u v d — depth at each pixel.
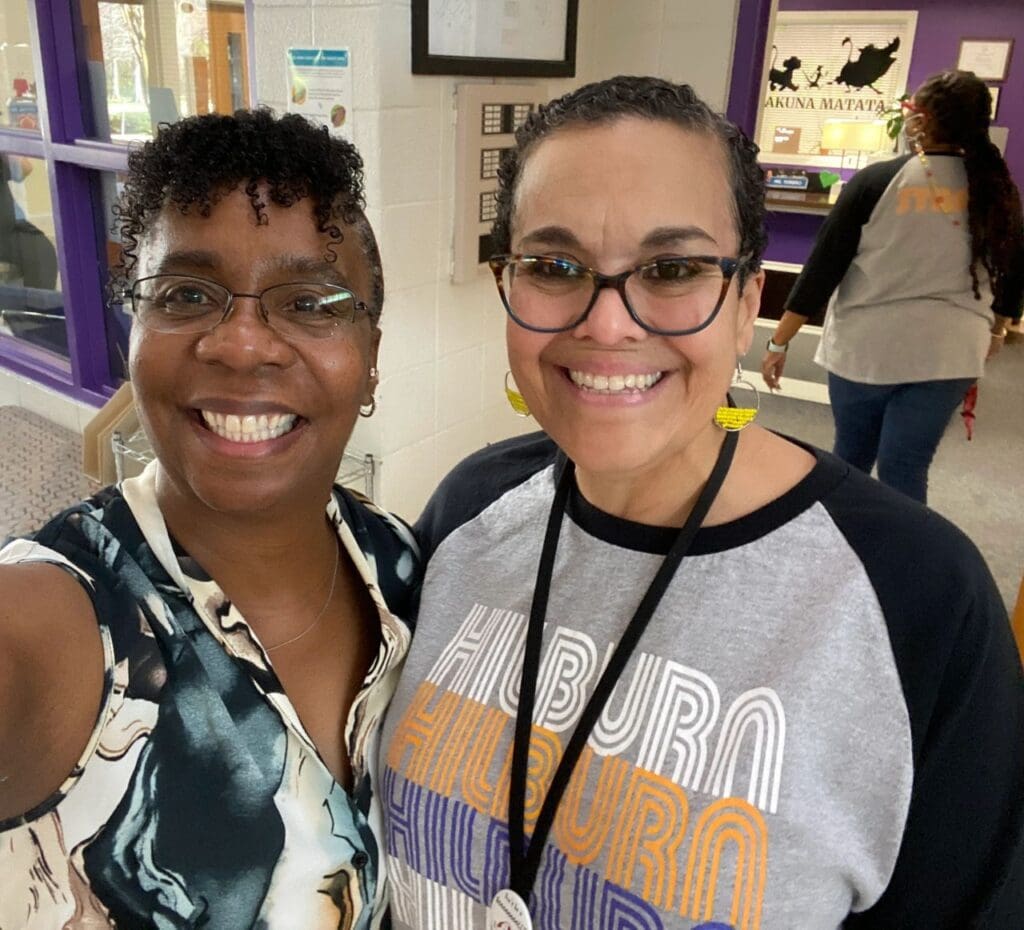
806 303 2.81
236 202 0.74
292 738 0.79
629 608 0.85
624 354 0.78
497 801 0.85
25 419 3.12
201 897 0.75
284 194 0.75
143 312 0.76
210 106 2.32
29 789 0.69
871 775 0.75
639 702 0.80
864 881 0.77
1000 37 6.50
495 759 0.86
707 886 0.73
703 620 0.81
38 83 2.64
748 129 2.28
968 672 0.76
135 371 0.77
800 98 7.06
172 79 2.41
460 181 2.12
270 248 0.75
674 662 0.80
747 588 0.80
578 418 0.82
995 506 3.63
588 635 0.86
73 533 0.76
